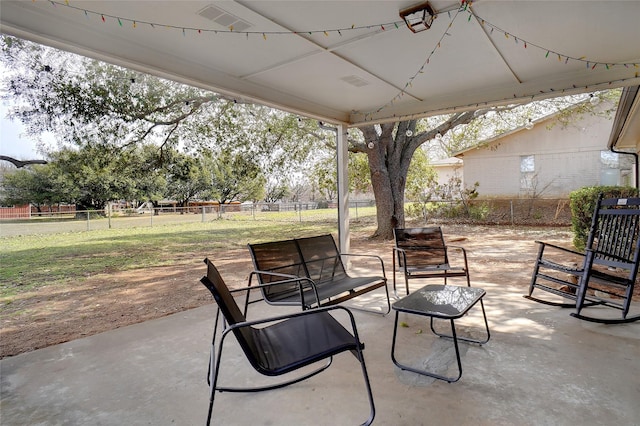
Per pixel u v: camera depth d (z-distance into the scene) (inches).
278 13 106.2
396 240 167.5
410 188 522.9
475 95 186.4
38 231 480.1
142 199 639.1
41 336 133.1
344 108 220.8
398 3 102.1
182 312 152.1
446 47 133.6
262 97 175.6
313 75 161.5
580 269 131.6
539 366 92.7
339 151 231.6
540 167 473.7
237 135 352.5
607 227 137.6
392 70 156.5
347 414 74.9
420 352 104.0
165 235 454.9
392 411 75.2
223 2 99.4
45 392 88.1
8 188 476.1
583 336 110.8
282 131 365.1
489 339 110.3
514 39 126.6
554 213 465.4
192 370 97.9
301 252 134.6
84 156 299.0
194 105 296.8
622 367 90.8
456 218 508.7
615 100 375.9
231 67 150.7
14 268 266.7
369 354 103.3
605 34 123.3
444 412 74.2
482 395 80.1
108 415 77.6
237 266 270.1
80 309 169.6
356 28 116.3
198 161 373.7
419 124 419.5
